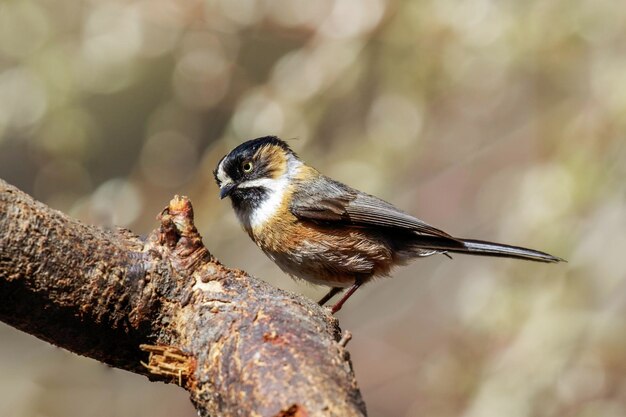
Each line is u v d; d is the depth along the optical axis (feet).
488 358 38.09
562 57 39.42
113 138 51.96
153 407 48.08
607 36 38.73
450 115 44.14
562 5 38.86
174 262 20.03
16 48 42.60
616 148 37.70
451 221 49.67
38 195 42.57
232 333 18.83
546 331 36.09
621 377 36.09
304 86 40.91
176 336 19.80
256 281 20.12
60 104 42.01
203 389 18.81
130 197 41.50
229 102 43.47
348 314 53.26
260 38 44.14
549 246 37.17
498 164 47.01
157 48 43.14
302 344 18.17
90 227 20.20
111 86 43.04
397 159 41.29
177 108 43.37
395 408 49.70
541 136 40.96
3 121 41.81
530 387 35.60
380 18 41.09
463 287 43.04
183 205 20.31
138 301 19.75
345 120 42.45
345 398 17.02
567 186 37.29
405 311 52.54
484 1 39.58
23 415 44.57
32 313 19.43
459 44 40.04
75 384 44.96
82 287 19.44
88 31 42.52
